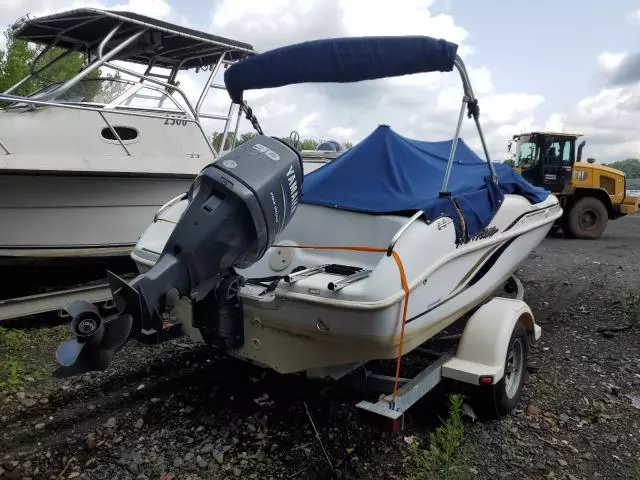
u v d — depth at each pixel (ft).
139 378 11.71
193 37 19.15
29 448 9.00
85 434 9.43
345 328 7.89
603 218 36.24
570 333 14.89
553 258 27.40
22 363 12.39
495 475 8.25
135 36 17.76
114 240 17.58
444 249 9.20
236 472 8.30
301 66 10.07
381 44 9.32
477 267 11.08
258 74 10.59
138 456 8.75
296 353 8.63
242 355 9.23
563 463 8.57
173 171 18.31
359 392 10.85
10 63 34.32
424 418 9.95
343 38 9.63
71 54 20.20
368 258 9.68
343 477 8.19
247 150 8.34
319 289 7.91
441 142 16.16
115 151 17.48
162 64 22.48
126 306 7.37
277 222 8.39
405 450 8.94
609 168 36.73
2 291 18.24
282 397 10.79
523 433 9.53
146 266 10.17
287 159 8.57
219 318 8.52
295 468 8.43
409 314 8.38
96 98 18.07
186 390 11.12
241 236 7.98
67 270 18.57
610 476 8.23
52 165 15.65
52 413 10.15
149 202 18.12
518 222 12.89
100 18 16.97
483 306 10.50
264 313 8.55
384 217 9.65
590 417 10.08
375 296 7.64
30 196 15.69
